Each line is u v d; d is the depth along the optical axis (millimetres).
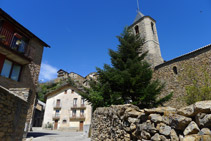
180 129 2393
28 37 12906
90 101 10305
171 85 13305
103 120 7012
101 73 10484
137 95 9430
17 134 5434
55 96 30344
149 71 9789
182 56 13188
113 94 9141
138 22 21281
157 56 17484
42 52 14289
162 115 2875
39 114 33906
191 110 2283
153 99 9477
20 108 5672
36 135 12031
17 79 11516
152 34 19344
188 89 9398
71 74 53281
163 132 2623
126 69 10133
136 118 3711
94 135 8727
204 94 8344
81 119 27391
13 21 11430
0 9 10375
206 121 2010
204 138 1914
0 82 10008
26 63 12031
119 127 4645
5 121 4602
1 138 4363
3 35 10352
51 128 27297
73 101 29188
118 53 11883
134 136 3592
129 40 12570
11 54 10734
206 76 10992
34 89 12570
